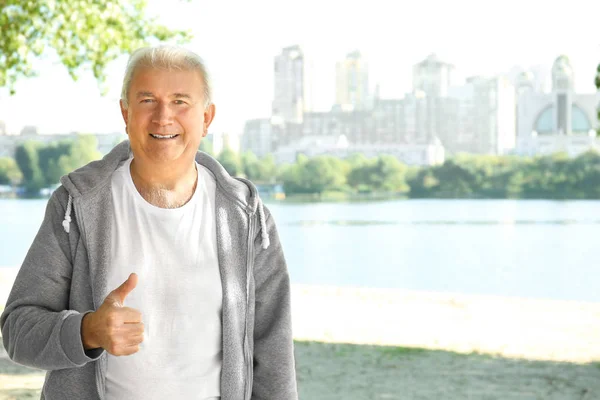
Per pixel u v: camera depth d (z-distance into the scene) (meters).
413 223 93.38
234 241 2.10
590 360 7.43
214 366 2.05
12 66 10.82
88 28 10.81
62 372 1.98
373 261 62.22
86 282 2.01
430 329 8.96
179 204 2.10
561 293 46.22
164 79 2.00
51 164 117.31
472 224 92.38
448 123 161.62
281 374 2.16
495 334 8.70
